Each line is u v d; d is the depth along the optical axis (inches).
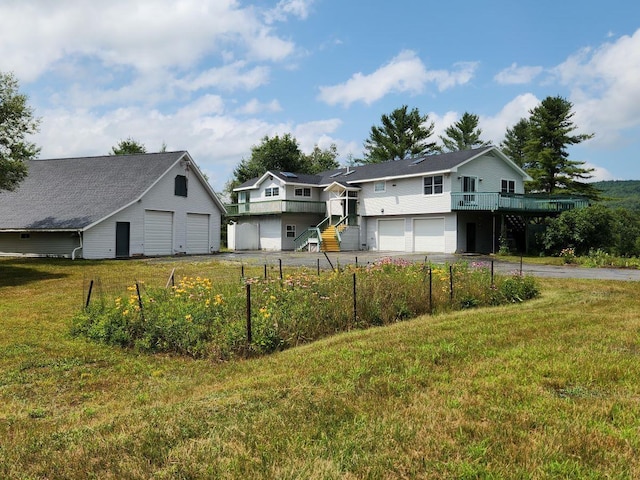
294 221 1400.1
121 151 1959.9
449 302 370.0
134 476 121.6
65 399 191.2
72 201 963.3
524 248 1163.3
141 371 226.5
